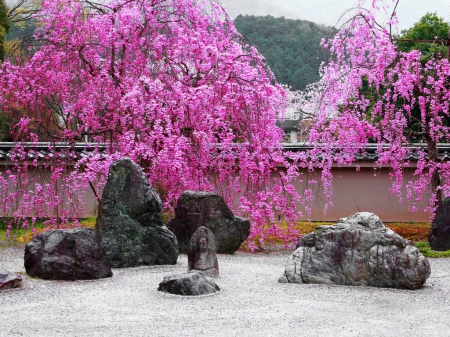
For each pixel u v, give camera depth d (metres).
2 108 10.91
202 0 11.18
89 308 6.14
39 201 11.20
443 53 14.73
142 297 6.68
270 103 10.39
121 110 10.32
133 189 9.18
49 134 10.89
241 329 5.31
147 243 9.18
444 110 11.34
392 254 7.38
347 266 7.53
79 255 7.89
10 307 6.22
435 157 11.97
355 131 11.80
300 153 11.88
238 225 10.72
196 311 6.00
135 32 10.89
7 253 10.63
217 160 10.97
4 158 13.45
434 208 11.91
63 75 10.70
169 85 9.95
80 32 10.77
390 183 14.91
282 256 10.63
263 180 10.70
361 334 5.15
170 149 9.84
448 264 9.52
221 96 10.02
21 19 20.59
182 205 10.66
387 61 11.08
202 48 10.53
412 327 5.41
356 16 11.41
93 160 10.22
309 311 6.04
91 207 14.88
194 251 8.09
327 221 15.06
